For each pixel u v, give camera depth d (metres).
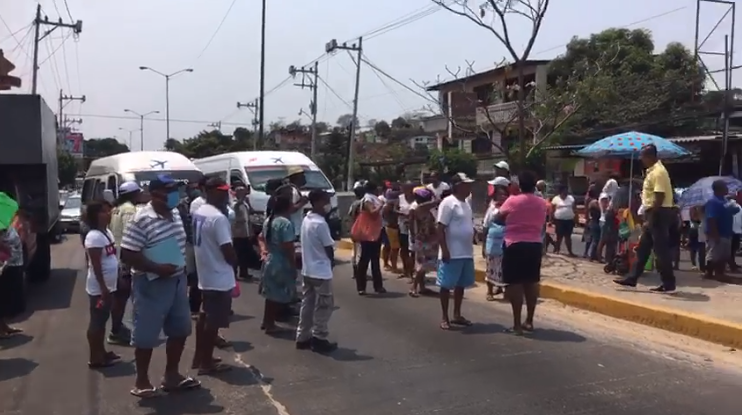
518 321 8.55
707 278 11.52
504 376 6.83
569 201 15.55
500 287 11.27
